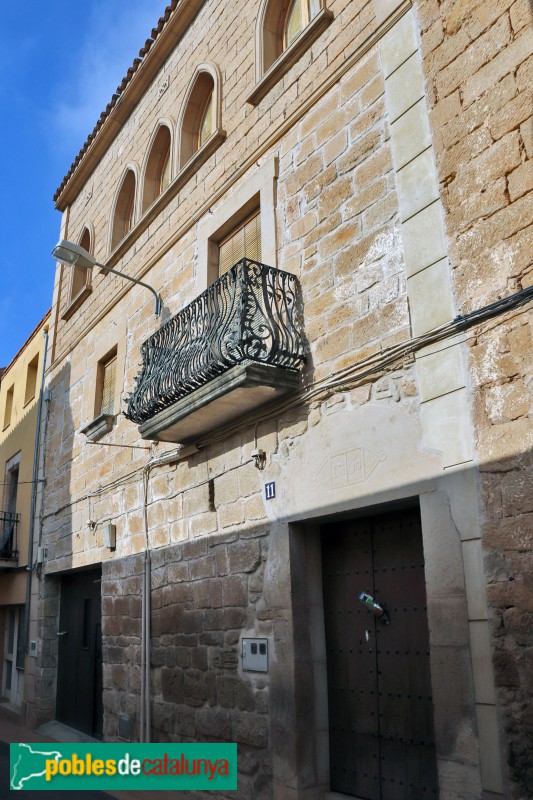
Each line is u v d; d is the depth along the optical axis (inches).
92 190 455.5
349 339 201.9
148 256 345.7
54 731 385.7
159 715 268.5
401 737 179.6
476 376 159.0
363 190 207.5
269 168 251.1
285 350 213.6
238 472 242.2
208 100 329.4
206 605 248.8
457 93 178.4
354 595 202.4
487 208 163.8
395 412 181.5
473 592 150.9
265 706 210.4
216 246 290.4
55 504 436.5
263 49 273.4
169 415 247.0
